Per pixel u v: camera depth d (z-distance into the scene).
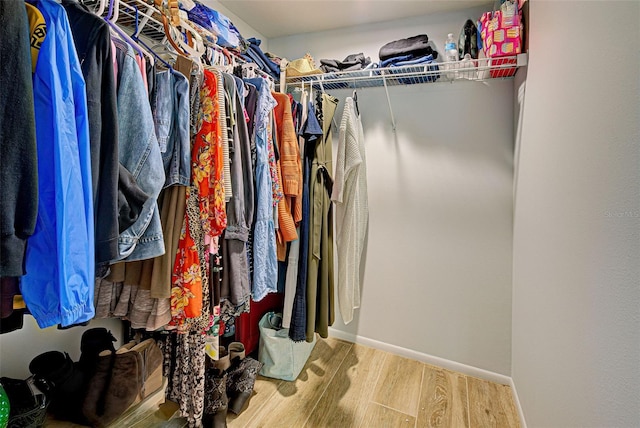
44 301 0.62
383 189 2.15
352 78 1.88
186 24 1.16
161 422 1.38
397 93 2.09
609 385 0.74
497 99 1.85
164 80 0.94
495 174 1.87
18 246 0.55
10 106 0.53
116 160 0.73
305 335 1.66
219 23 1.47
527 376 1.44
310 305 1.67
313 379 1.82
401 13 2.02
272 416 1.51
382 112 2.13
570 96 0.97
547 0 1.18
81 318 0.65
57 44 0.62
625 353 0.68
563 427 1.00
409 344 2.10
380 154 2.15
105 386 1.29
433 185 2.02
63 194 0.62
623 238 0.69
